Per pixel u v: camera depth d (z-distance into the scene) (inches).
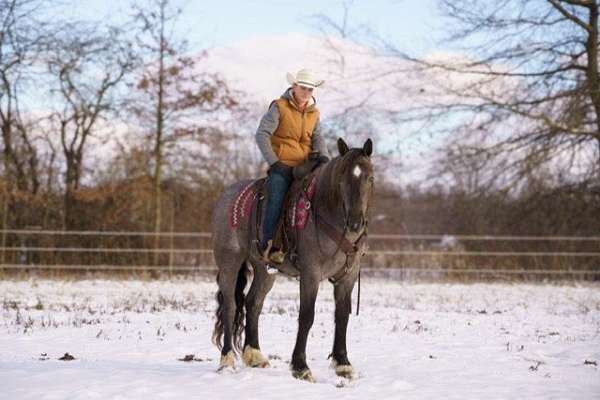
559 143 868.0
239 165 1241.4
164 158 999.0
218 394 243.6
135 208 979.9
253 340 307.0
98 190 958.4
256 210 300.0
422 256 926.4
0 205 954.1
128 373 277.9
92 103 985.5
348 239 267.3
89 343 368.5
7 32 918.4
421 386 265.9
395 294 713.6
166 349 353.7
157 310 525.3
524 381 280.2
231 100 989.2
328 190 270.1
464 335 417.1
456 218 1070.4
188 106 975.6
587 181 909.2
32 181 1000.2
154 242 970.1
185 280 853.2
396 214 1315.2
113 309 534.9
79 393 236.7
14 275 871.1
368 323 466.9
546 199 943.0
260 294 310.3
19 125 976.3
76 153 1001.5
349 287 283.4
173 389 250.4
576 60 876.6
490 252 923.4
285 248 289.9
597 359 337.7
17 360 315.6
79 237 957.2
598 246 929.5
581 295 712.4
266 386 256.5
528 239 927.0
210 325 444.5
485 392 256.4
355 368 304.8
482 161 892.6
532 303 633.0
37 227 974.4
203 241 981.8
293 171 295.4
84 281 819.4
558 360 334.3
